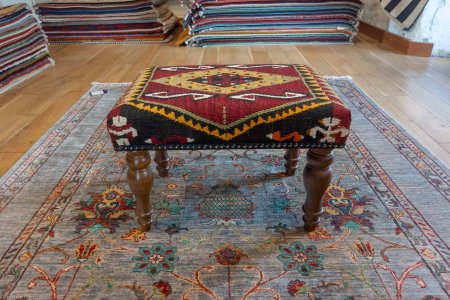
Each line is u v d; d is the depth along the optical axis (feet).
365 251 2.89
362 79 6.78
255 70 3.45
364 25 10.43
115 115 2.64
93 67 7.81
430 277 2.63
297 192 3.68
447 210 3.33
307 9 9.18
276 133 2.67
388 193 3.59
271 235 3.09
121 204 3.50
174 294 2.53
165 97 2.79
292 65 3.62
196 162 4.25
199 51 8.97
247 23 9.27
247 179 3.91
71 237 3.07
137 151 2.79
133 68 7.68
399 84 6.51
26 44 7.23
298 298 2.49
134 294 2.53
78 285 2.61
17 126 5.11
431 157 4.20
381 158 4.21
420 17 7.93
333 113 2.62
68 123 5.16
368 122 5.07
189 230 3.16
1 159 4.28
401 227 3.14
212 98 2.73
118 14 9.78
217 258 2.85
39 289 2.58
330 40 9.45
